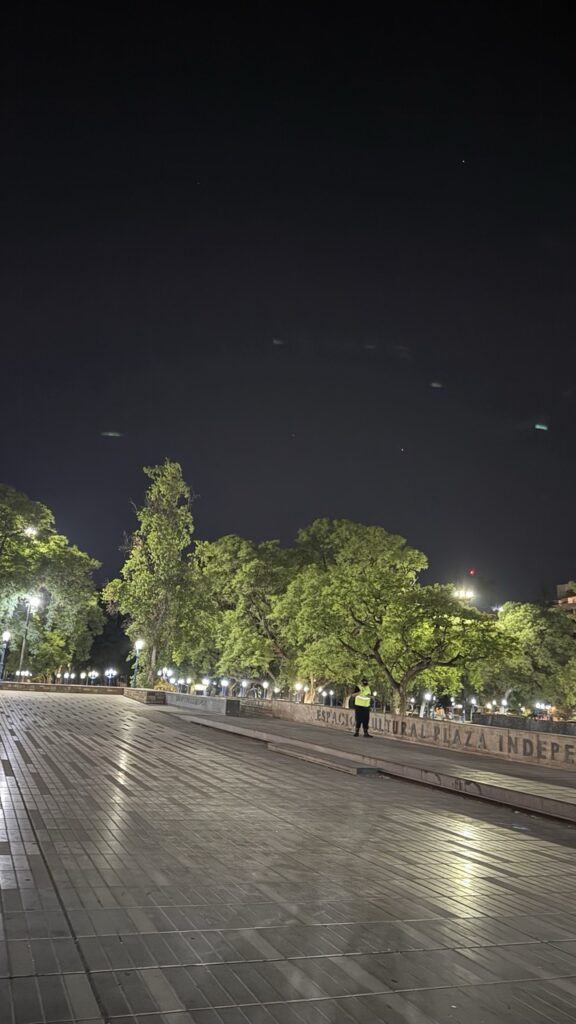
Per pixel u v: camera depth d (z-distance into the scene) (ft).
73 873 22.43
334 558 202.59
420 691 271.49
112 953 16.49
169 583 175.52
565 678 203.51
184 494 180.14
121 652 337.31
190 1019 13.66
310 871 24.35
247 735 74.02
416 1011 14.64
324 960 16.88
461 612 146.82
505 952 18.19
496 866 26.71
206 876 23.02
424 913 20.72
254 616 206.28
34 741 57.06
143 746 58.70
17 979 14.87
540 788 42.04
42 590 188.34
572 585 218.18
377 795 41.75
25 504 171.63
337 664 156.87
